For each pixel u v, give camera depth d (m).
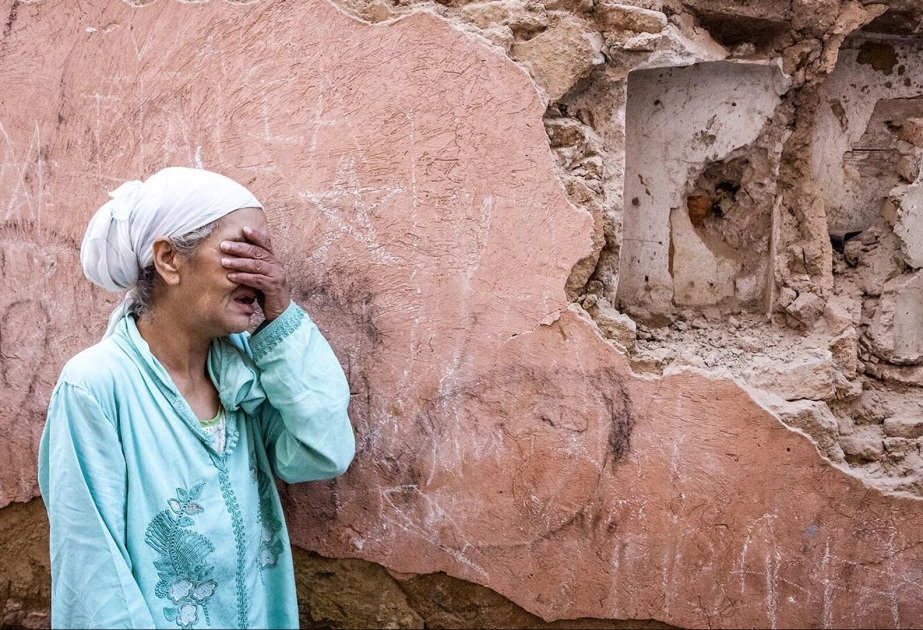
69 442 1.63
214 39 2.04
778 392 2.04
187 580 1.74
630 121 2.19
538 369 2.04
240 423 1.87
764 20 2.04
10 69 2.12
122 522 1.68
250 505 1.86
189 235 1.67
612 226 2.01
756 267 2.25
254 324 2.13
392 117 2.00
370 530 2.20
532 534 2.13
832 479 2.01
